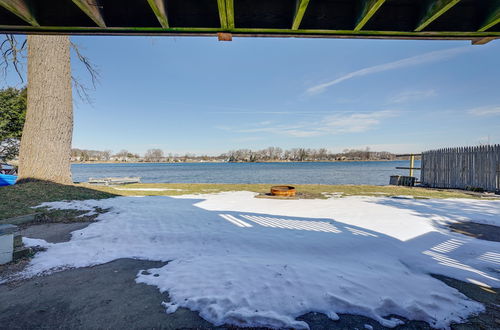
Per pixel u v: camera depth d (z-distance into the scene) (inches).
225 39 121.5
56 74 426.6
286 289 113.0
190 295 110.4
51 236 197.3
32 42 415.5
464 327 89.2
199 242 180.9
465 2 115.1
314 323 91.5
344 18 115.4
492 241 177.0
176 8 114.6
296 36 119.0
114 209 294.8
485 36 118.6
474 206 298.0
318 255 156.1
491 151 409.4
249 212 274.7
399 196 390.0
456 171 475.8
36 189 361.4
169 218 247.8
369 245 171.2
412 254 156.0
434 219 235.0
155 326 90.7
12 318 95.5
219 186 592.1
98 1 107.3
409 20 115.8
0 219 241.0
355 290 111.8
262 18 115.1
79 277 130.0
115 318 95.5
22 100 668.7
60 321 93.7
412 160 599.5
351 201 343.3
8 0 93.2
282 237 187.5
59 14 112.4
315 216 253.6
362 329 88.6
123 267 142.1
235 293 110.3
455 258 150.3
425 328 89.0
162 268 139.9
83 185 465.7
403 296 107.7
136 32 117.4
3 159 750.5
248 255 156.1
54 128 423.2
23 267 141.6
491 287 117.5
